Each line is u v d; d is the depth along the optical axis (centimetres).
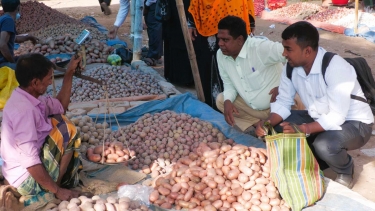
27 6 1002
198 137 457
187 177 377
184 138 450
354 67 404
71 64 378
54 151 346
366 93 413
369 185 429
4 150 344
